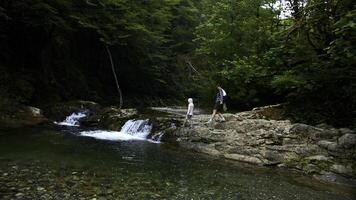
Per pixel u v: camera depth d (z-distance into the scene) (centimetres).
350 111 1691
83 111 2253
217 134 1582
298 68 1717
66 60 2814
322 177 1211
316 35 1703
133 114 2130
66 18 2536
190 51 4325
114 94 3278
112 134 1834
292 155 1366
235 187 1029
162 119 1866
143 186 952
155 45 3447
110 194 854
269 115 1839
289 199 953
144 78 3591
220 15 2644
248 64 2139
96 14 2739
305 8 1559
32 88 2267
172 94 3981
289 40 1786
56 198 786
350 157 1304
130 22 2900
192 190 960
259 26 2425
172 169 1182
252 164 1358
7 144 1336
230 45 2589
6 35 2348
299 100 1848
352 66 1523
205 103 3144
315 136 1438
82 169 1067
